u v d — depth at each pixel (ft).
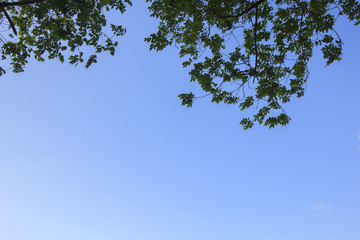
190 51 29.45
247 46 30.12
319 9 26.53
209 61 28.58
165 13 27.96
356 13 25.89
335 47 26.55
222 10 25.73
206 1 26.37
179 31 29.17
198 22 26.78
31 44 30.32
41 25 28.58
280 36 28.99
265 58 30.04
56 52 28.73
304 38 28.37
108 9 29.53
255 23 25.71
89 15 28.68
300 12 27.58
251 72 28.19
